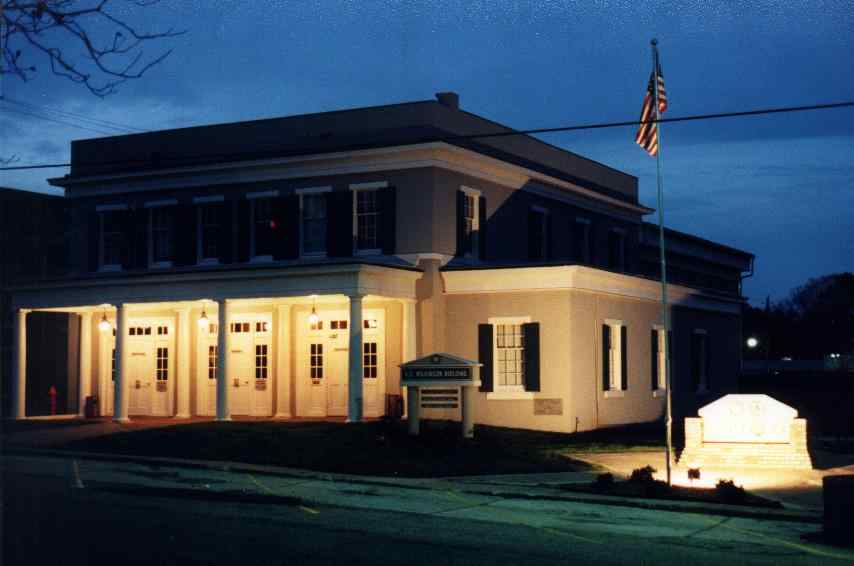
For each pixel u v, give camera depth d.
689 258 53.06
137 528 14.25
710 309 43.12
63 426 31.03
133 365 35.69
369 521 15.73
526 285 31.14
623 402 34.12
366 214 32.59
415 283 31.53
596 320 32.47
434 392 26.39
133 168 36.28
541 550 13.41
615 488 19.89
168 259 35.50
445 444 25.27
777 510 17.77
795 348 97.75
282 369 33.00
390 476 21.97
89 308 35.19
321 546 13.23
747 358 96.31
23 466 22.73
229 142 35.12
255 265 30.78
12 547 12.66
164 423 31.33
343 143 33.28
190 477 21.36
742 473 23.11
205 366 34.50
